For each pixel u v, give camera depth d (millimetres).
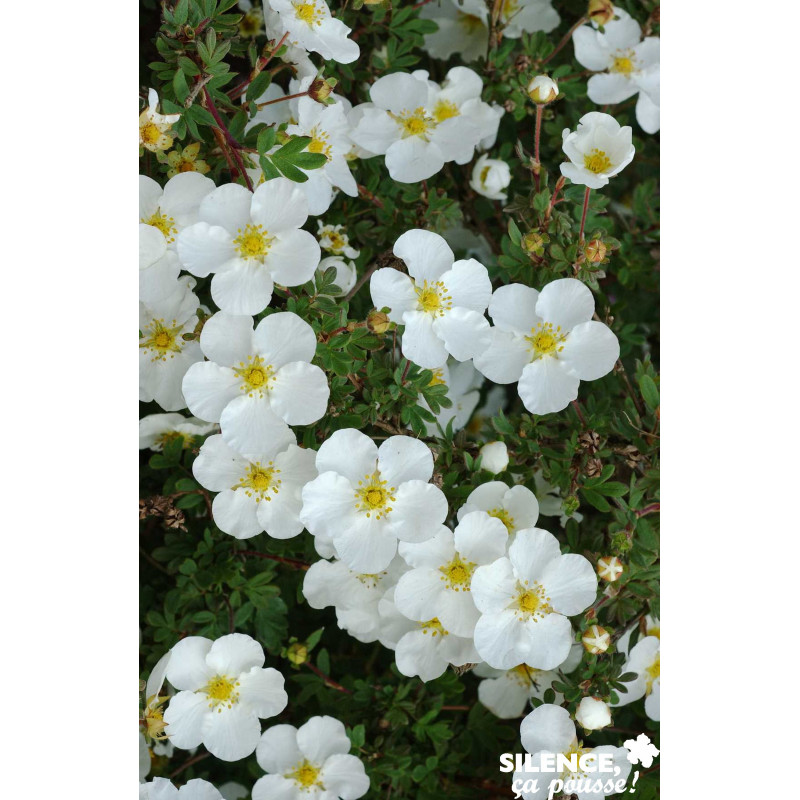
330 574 395
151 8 400
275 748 393
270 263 369
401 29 424
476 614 384
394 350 395
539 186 404
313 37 381
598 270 397
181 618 406
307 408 369
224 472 379
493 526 381
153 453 407
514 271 407
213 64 372
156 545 417
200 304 399
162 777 395
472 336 386
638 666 401
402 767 402
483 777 413
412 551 382
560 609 381
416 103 414
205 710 384
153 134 377
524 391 393
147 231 375
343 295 386
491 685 409
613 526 395
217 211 369
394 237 423
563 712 386
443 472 401
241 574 405
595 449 394
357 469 372
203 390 370
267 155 372
